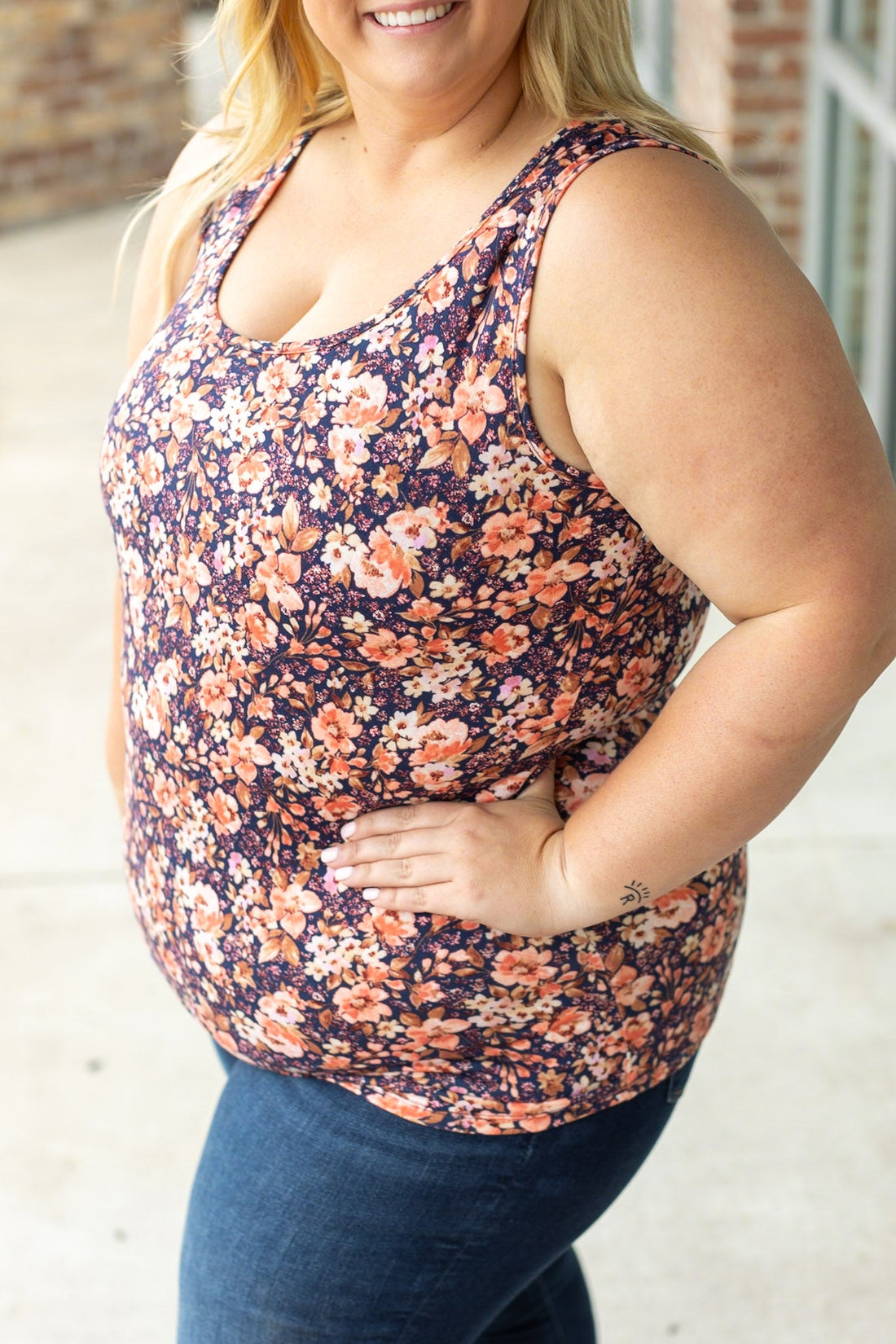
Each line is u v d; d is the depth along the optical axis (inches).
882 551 39.4
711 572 40.5
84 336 264.4
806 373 38.0
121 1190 95.9
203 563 45.1
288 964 48.9
